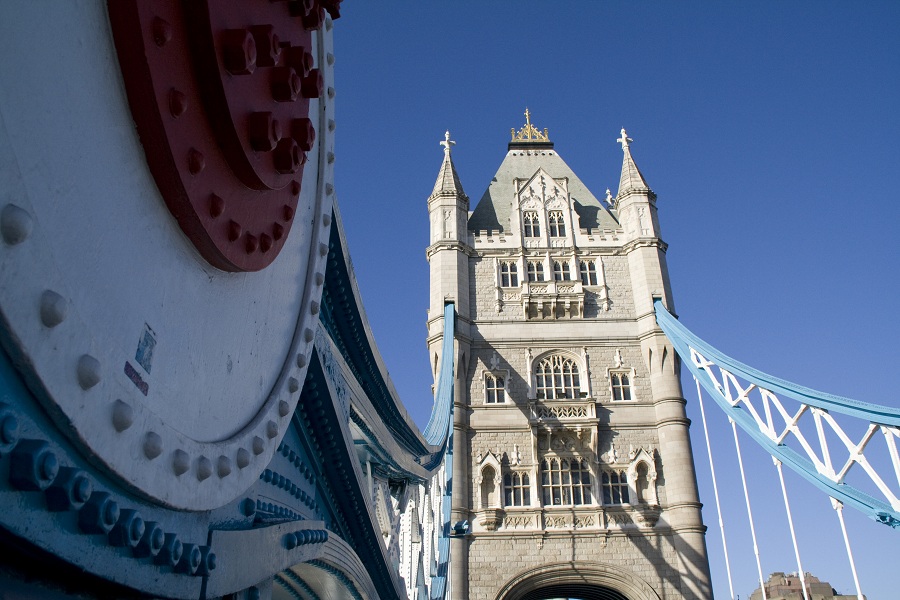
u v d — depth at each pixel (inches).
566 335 1732.3
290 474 223.6
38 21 87.4
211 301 132.8
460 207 1888.5
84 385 90.1
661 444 1605.6
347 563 251.1
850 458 809.5
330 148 210.1
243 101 124.8
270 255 149.4
